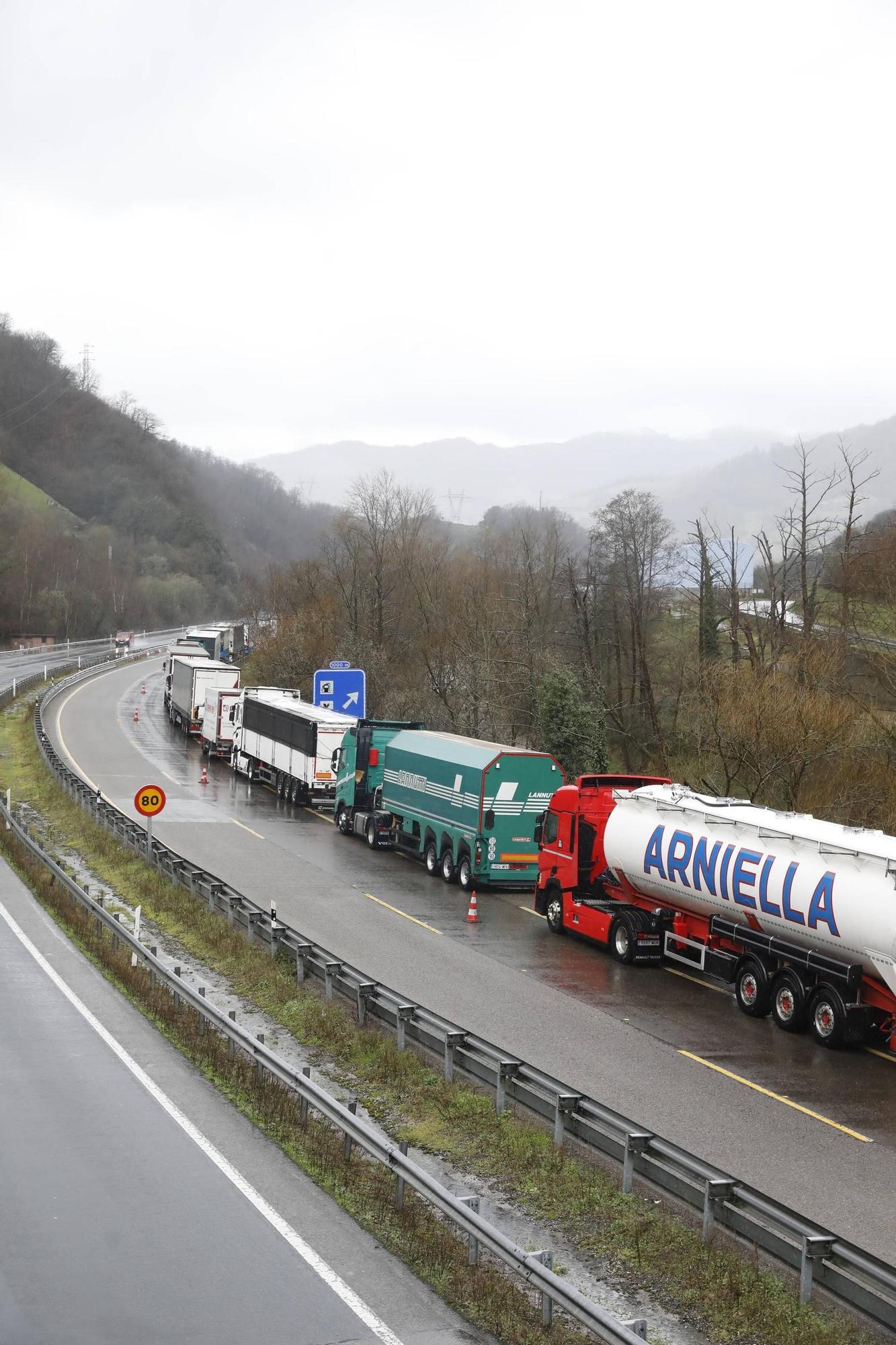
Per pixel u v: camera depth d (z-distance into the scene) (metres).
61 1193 11.54
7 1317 9.14
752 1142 14.59
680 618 71.50
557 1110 13.57
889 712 41.50
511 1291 10.16
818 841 19.45
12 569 142.62
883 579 46.31
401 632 82.12
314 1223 11.21
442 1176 13.04
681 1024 19.91
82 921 23.59
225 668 63.12
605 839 24.95
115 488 194.75
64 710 72.94
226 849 35.03
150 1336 8.97
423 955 23.55
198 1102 14.42
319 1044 17.52
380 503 88.94
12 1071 15.16
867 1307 9.64
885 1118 15.85
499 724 57.47
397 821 36.53
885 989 18.33
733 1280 10.49
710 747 40.03
